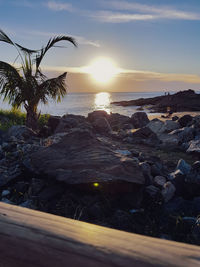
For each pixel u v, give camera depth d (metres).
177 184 4.63
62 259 0.40
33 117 10.45
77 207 3.79
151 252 0.38
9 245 0.44
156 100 69.31
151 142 9.34
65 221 0.51
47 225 0.48
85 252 0.40
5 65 9.52
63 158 4.67
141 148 8.60
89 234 0.45
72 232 0.46
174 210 3.99
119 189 4.03
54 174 4.27
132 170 4.26
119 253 0.39
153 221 3.65
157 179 4.82
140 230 3.49
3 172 5.05
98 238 0.43
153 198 4.18
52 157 4.75
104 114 14.66
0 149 6.70
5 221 0.50
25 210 0.56
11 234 0.46
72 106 63.31
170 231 3.50
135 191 4.14
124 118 15.08
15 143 6.89
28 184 4.57
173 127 12.24
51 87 10.05
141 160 6.39
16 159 5.74
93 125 11.26
